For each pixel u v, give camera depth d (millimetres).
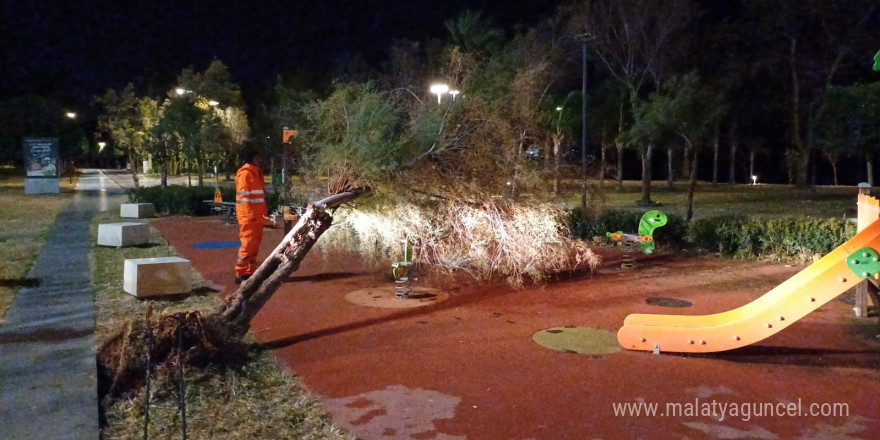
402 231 8938
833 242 11516
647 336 6645
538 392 5613
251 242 9602
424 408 5285
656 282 10016
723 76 30500
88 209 22312
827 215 21156
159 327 5934
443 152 8742
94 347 6484
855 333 7328
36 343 6621
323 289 9508
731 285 9828
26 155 30953
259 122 30859
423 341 7047
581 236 13883
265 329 7492
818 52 30109
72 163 52094
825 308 8375
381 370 6152
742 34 30078
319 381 5871
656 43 28141
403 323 7742
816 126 26375
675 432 4859
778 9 29094
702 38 30219
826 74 29922
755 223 12430
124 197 28469
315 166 8578
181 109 28594
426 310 8344
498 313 8188
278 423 4988
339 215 9055
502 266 9680
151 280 8672
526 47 19266
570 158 10461
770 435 4816
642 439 4746
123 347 5766
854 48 28438
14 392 5359
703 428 4926
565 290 9453
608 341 7047
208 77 32812
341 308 8422
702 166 54875
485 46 18969
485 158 8914
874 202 8664
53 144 31250
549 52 20312
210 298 8781
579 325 7676
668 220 13242
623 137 24531
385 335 7270
